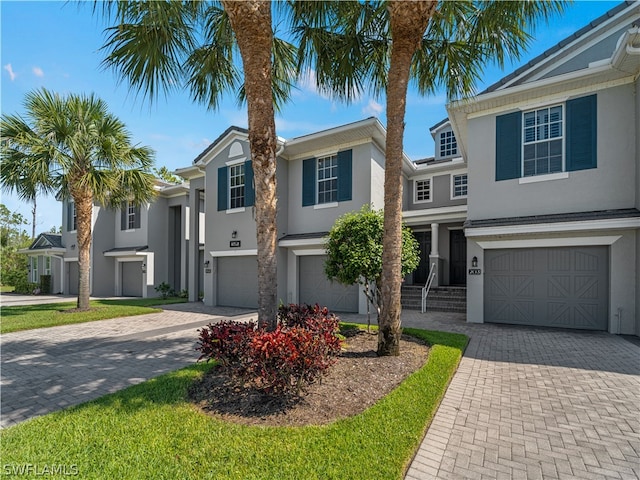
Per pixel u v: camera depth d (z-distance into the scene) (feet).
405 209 56.54
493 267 32.55
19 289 86.53
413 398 13.80
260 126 16.75
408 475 9.77
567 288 29.53
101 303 52.37
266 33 16.60
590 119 28.89
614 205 27.81
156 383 16.08
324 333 15.12
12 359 21.68
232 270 47.52
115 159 39.96
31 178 36.42
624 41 23.71
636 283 26.27
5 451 10.52
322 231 42.06
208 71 21.61
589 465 10.30
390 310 19.67
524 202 31.48
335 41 21.39
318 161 43.70
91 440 11.09
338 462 9.68
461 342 22.98
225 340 14.71
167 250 67.97
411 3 17.70
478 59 22.65
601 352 22.03
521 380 17.24
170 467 9.58
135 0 14.76
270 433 11.25
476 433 12.14
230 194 47.55
